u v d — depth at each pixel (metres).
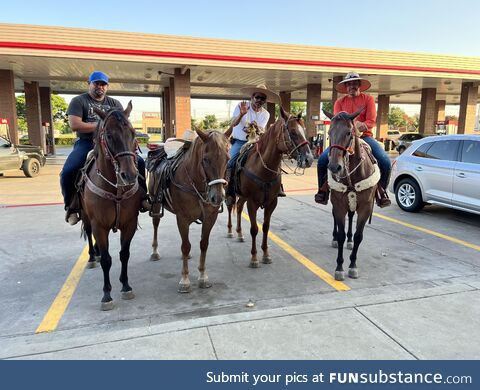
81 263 5.44
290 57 18.02
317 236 6.85
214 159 3.86
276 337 3.15
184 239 4.48
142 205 4.69
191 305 4.16
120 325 3.72
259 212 8.74
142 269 5.24
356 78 5.30
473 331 3.23
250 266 5.32
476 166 7.34
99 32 15.13
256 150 5.25
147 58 15.94
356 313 3.54
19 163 14.33
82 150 4.67
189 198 4.33
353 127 4.40
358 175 4.58
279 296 4.37
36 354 2.93
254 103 5.97
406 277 4.92
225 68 17.94
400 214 8.64
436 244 6.35
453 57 20.72
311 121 23.77
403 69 19.91
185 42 16.36
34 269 5.20
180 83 18.16
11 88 18.28
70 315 3.92
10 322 3.77
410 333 3.20
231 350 2.97
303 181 14.13
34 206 9.27
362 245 6.30
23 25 14.28
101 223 3.98
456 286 4.14
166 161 4.96
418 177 8.45
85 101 4.55
